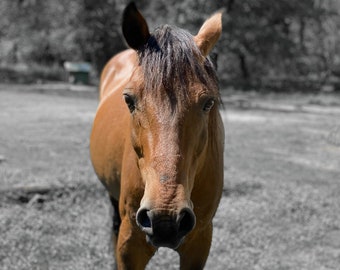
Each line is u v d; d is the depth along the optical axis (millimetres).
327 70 36625
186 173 2482
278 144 12141
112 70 5211
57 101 19141
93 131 4500
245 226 6031
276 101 24812
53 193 6512
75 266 4613
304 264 5152
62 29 31047
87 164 8422
